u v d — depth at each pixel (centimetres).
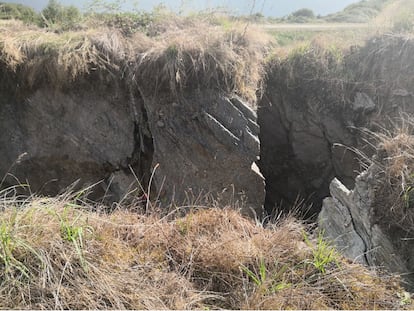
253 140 464
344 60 566
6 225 224
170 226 277
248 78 527
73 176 504
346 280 238
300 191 563
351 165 532
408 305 229
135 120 500
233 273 241
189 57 498
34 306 198
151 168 486
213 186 466
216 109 482
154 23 634
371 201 326
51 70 495
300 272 241
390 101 525
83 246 231
